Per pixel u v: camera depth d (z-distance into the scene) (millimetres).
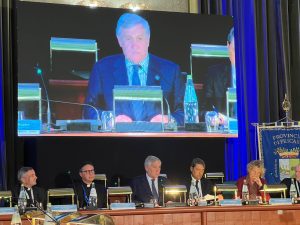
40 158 6531
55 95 6480
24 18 6422
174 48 6973
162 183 5910
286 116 7285
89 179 5715
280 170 7062
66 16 6598
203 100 7008
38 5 6488
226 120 7070
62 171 6598
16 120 6566
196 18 7086
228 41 7176
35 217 3613
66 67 6551
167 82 6910
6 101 6551
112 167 6797
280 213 4793
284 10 7598
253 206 4754
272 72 7555
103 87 6676
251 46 7492
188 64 7004
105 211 4410
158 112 6840
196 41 7059
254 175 5957
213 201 5172
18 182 6324
